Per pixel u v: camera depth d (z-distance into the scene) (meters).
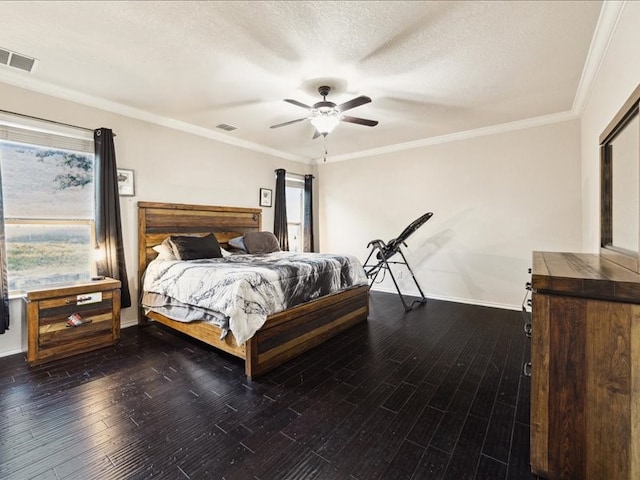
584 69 2.65
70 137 3.12
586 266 1.65
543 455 1.34
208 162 4.40
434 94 3.15
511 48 2.34
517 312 4.07
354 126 4.17
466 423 1.80
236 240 4.43
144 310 3.54
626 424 1.19
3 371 2.43
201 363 2.61
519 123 3.99
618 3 1.83
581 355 1.26
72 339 2.72
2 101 2.71
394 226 5.27
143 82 2.90
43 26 2.08
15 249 2.85
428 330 3.42
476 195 4.42
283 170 5.41
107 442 1.64
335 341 3.11
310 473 1.44
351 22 2.04
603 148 2.35
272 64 2.57
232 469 1.46
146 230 3.67
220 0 1.84
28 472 1.43
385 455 1.55
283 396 2.10
